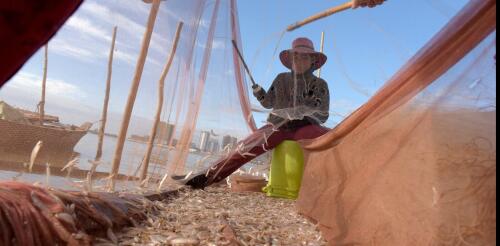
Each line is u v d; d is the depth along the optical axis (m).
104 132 2.96
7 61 0.75
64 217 1.90
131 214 2.76
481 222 1.64
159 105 3.28
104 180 3.09
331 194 3.41
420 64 2.14
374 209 2.51
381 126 2.70
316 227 3.49
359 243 2.53
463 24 1.86
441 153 1.91
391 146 2.50
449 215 1.76
